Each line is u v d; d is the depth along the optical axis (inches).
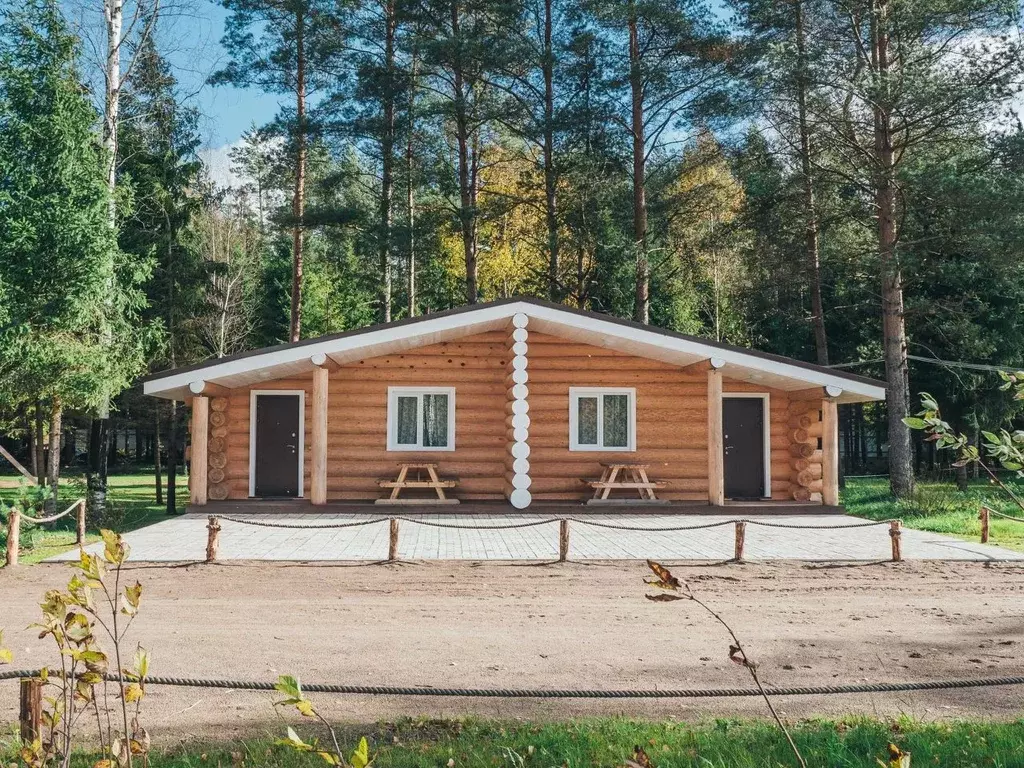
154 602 354.6
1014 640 304.7
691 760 186.5
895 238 900.0
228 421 752.3
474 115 1108.5
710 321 1722.4
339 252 1365.7
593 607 354.6
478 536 566.9
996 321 1141.7
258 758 191.5
